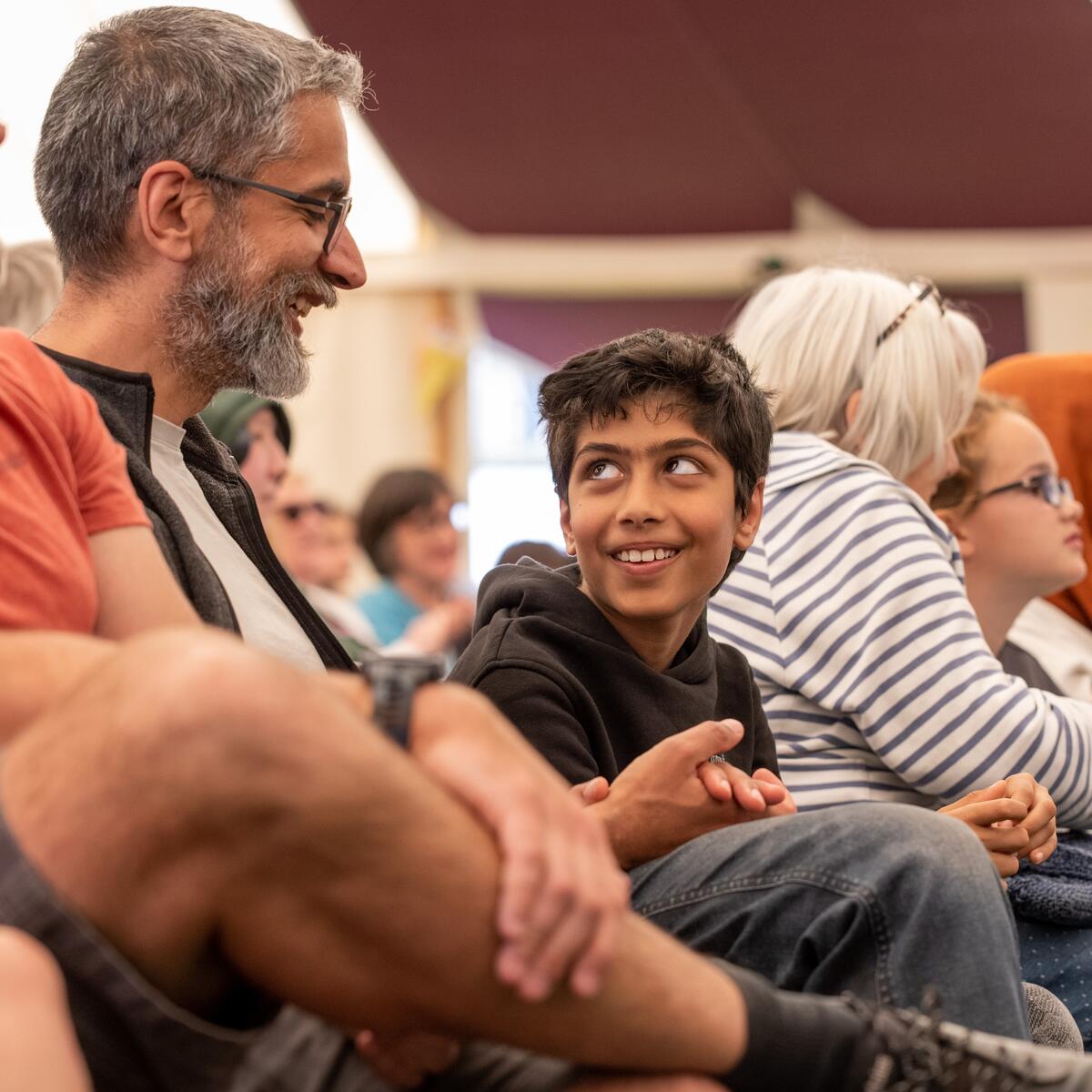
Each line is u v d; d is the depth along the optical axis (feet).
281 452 10.07
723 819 4.90
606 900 3.09
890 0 22.67
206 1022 3.23
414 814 3.01
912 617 6.57
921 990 4.33
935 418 7.60
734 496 5.89
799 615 6.70
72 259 5.53
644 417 5.67
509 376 31.63
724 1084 3.49
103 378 5.23
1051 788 6.48
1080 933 6.57
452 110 26.37
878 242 30.66
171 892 3.00
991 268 30.48
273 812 2.93
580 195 29.37
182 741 2.90
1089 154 26.63
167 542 5.01
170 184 5.41
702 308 31.45
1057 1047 5.67
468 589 18.53
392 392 30.78
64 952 3.00
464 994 3.11
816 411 7.59
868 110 25.82
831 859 4.52
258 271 5.56
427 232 31.01
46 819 3.01
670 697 5.76
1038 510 8.07
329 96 5.77
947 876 4.38
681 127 26.73
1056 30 22.99
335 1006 3.15
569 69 25.07
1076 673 8.80
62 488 4.33
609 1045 3.26
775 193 29.14
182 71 5.44
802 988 4.54
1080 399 9.66
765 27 23.73
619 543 5.66
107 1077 3.09
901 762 6.45
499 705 5.38
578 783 5.23
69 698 3.10
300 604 5.95
